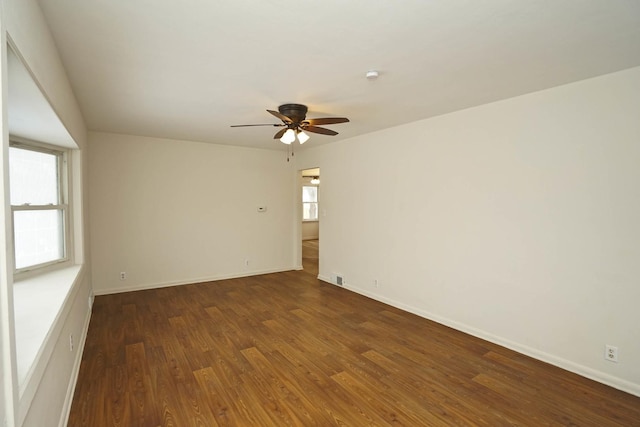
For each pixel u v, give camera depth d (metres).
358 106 3.31
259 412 2.19
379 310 4.20
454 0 1.56
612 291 2.47
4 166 1.05
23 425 1.23
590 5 1.61
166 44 2.00
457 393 2.41
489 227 3.24
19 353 1.44
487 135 3.23
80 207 3.37
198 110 3.46
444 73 2.46
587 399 2.33
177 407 2.23
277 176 6.30
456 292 3.57
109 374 2.63
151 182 5.06
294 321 3.82
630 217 2.38
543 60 2.24
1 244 1.03
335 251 5.42
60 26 1.78
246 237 5.99
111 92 2.87
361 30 1.84
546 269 2.84
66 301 2.17
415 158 3.99
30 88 1.58
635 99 2.34
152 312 4.09
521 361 2.87
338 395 2.38
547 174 2.81
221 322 3.78
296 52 2.12
